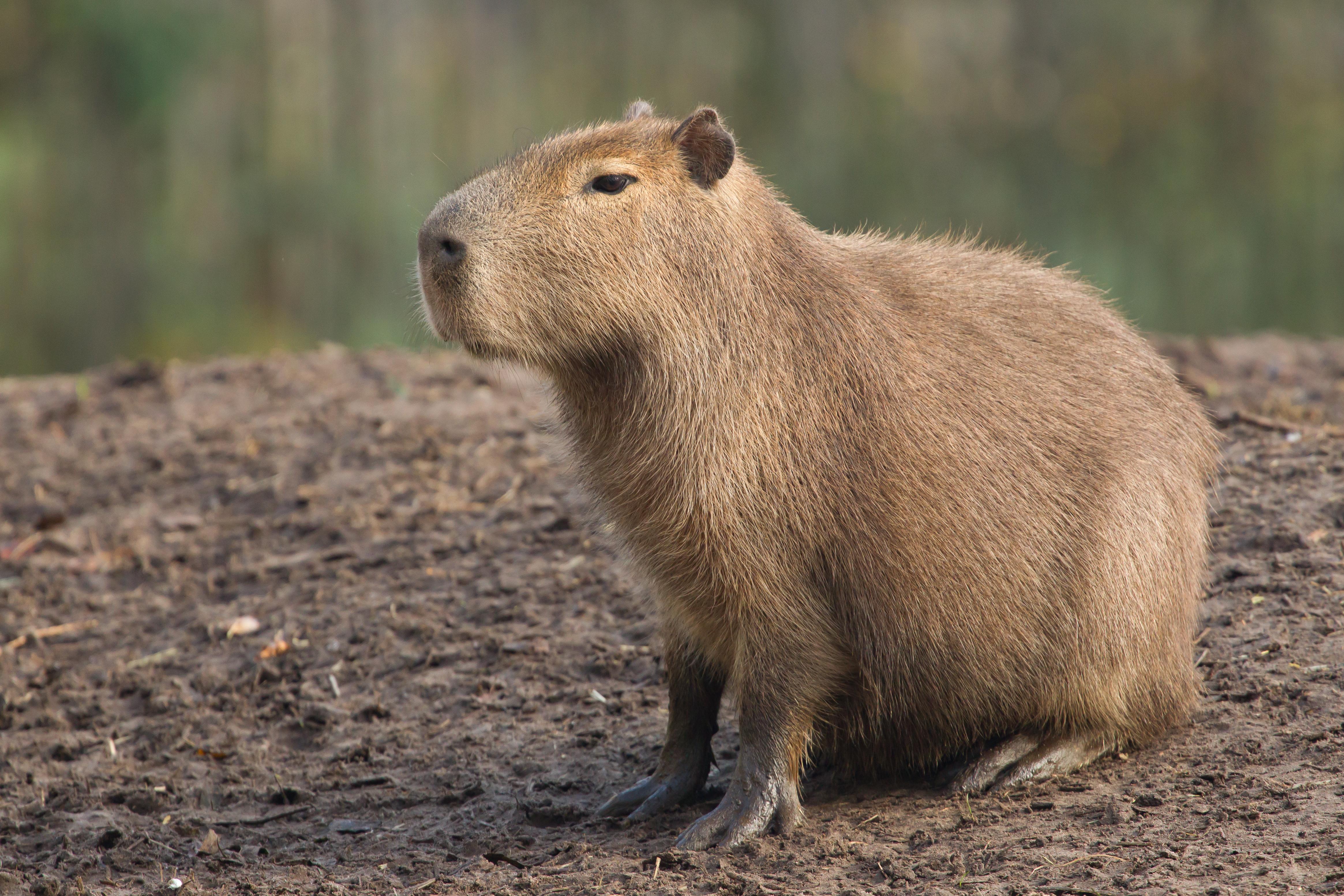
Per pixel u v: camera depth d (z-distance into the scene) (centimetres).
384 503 1789
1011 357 1095
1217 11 6669
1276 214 6406
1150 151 6588
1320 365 2175
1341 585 1302
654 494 1058
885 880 942
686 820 1115
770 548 1038
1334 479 1514
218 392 2208
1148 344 1212
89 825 1184
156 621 1612
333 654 1490
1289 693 1143
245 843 1158
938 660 1060
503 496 1770
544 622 1488
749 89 6812
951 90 6725
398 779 1255
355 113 6119
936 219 6419
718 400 1040
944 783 1117
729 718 1322
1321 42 6631
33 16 5444
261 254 5728
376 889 1035
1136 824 973
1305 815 942
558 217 1039
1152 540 1084
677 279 1046
